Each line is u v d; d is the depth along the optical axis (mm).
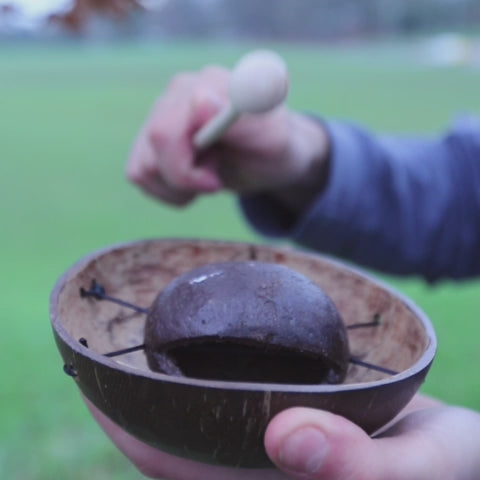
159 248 455
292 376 396
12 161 3490
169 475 401
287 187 649
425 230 676
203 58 9945
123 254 447
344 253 665
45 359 1150
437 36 14688
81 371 359
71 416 981
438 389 1052
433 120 4633
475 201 687
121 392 348
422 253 682
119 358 422
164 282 453
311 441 333
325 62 9891
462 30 14844
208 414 339
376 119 4637
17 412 981
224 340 380
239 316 381
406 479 357
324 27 14039
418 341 408
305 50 12562
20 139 4141
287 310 385
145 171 600
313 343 384
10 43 13320
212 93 563
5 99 5852
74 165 3391
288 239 694
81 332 413
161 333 390
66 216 2363
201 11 13992
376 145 672
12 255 1893
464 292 1480
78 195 2689
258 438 342
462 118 752
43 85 6809
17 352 1162
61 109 5348
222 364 396
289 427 333
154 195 615
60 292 400
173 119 561
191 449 351
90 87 6676
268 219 683
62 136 4270
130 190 2760
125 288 444
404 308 425
